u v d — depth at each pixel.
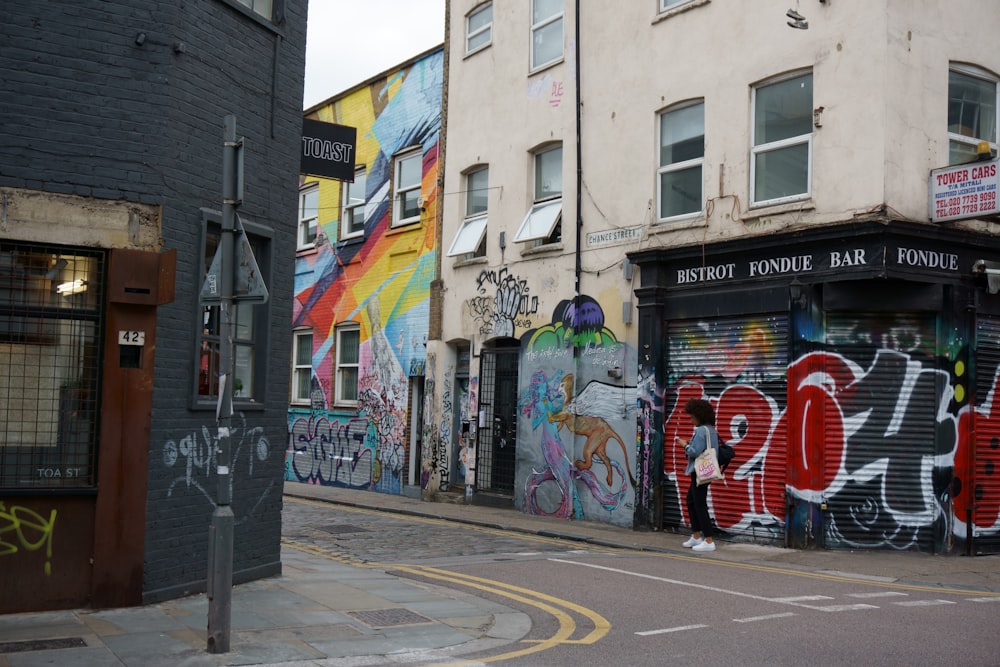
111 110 8.50
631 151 16.36
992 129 13.95
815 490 13.17
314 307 26.17
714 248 14.48
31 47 8.21
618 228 16.47
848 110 13.13
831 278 13.06
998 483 13.48
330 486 24.81
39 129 8.21
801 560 12.30
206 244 9.44
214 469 9.36
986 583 10.69
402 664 6.89
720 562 12.23
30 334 8.25
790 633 7.70
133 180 8.55
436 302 21.05
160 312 8.72
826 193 13.29
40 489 8.12
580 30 17.62
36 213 8.16
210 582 6.97
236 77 9.76
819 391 13.21
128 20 8.60
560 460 17.34
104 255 8.48
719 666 6.70
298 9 10.84
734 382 14.34
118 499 8.38
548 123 18.28
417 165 22.70
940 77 13.27
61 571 8.20
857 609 8.72
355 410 24.12
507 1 19.62
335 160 12.70
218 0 9.44
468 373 20.31
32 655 6.78
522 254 18.56
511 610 8.85
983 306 13.37
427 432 20.98
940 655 6.91
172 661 6.72
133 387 8.47
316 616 8.30
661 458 15.31
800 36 13.80
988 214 12.31
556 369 17.61
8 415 8.15
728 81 14.77
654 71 16.05
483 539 14.60
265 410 10.17
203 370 9.42
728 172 14.62
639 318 15.73
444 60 21.45
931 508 13.02
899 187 12.75
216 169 9.45
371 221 24.03
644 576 10.83
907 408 13.15
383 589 9.73
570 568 11.47
